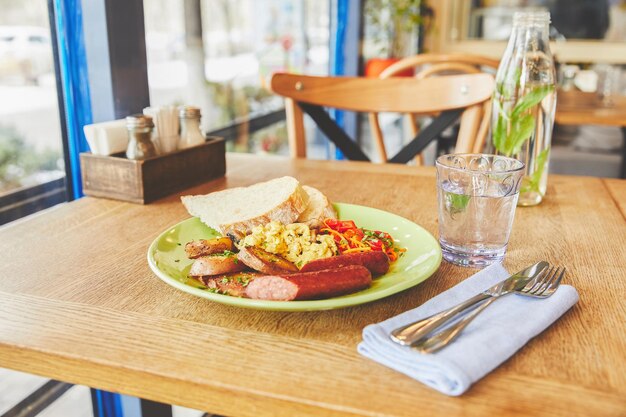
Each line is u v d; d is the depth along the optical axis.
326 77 1.75
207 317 0.66
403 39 4.75
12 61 1.34
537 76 1.06
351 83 1.75
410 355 0.54
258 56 2.90
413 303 0.70
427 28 5.57
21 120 1.38
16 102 1.37
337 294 0.65
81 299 0.70
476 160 0.90
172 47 2.14
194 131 1.24
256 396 0.52
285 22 3.15
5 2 1.32
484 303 0.64
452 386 0.51
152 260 0.73
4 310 0.67
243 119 2.82
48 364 0.58
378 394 0.51
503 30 5.66
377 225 0.93
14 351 0.59
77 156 1.47
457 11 5.70
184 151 1.19
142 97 1.52
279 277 0.63
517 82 1.06
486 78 1.61
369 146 4.20
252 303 0.61
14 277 0.76
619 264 0.82
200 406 0.54
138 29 1.47
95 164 1.12
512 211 0.80
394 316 0.66
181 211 1.06
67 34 1.37
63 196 1.53
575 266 0.81
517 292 0.67
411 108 1.72
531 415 0.48
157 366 0.55
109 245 0.89
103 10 1.35
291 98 1.72
